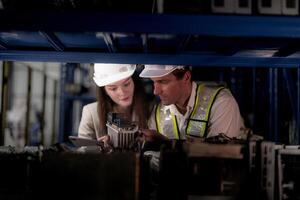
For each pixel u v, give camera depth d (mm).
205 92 2092
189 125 2064
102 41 1695
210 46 1771
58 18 1211
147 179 1432
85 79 5562
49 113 9523
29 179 1372
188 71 2070
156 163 1533
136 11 1345
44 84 5324
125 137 1632
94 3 1342
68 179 1274
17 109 8352
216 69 4199
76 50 1863
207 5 1319
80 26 1213
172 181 1338
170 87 2002
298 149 1438
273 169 1324
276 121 3213
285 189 1397
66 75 4363
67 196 1273
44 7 1355
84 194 1270
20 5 1347
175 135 2160
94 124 2281
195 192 1332
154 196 1476
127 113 2221
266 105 3580
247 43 1680
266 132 3570
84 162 1272
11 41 1739
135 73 2189
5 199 1363
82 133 2301
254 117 3664
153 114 2275
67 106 4426
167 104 2068
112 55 1842
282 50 1846
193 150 1308
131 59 1841
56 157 1279
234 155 1303
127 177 1263
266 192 1316
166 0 1316
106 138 1770
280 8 1333
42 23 1209
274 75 3254
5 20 1204
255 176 1320
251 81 3922
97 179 1269
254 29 1239
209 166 1331
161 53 1840
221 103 2025
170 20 1223
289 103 3250
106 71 2086
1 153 1421
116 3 1335
